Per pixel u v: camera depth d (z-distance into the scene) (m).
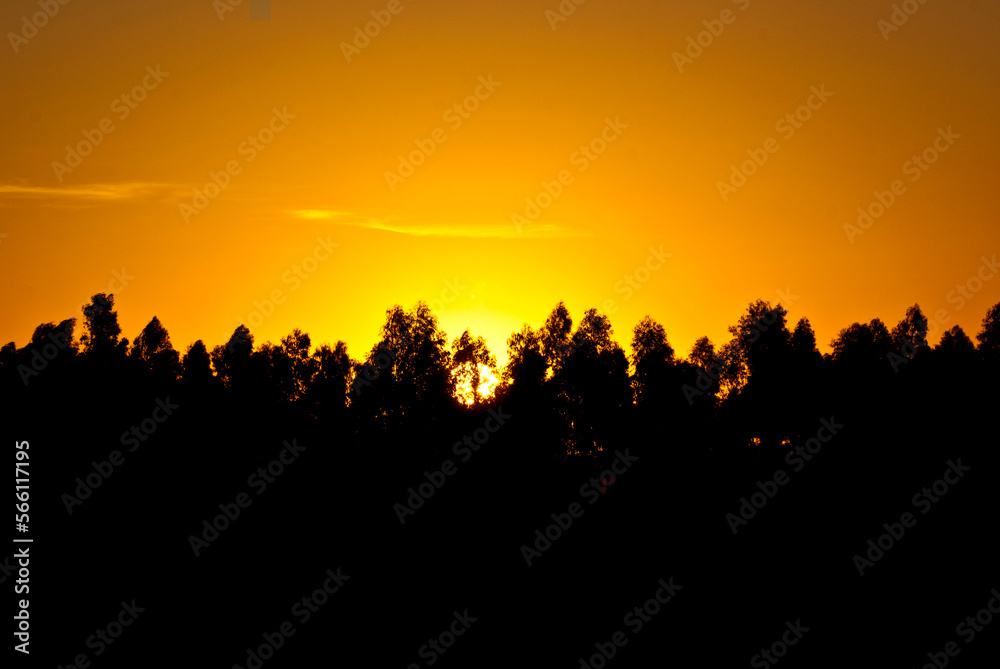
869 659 37.56
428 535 53.00
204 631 40.50
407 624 41.41
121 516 54.97
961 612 41.94
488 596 44.72
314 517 55.66
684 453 60.06
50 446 60.72
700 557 49.56
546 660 37.88
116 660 37.59
